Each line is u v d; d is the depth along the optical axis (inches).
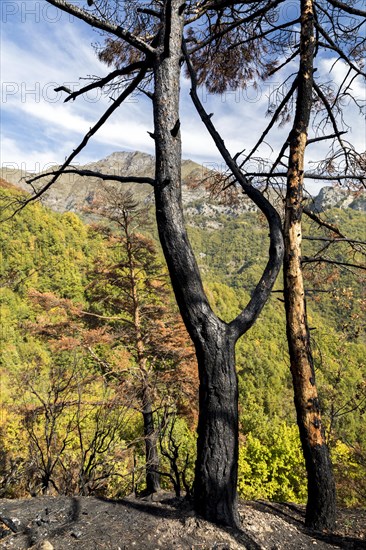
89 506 107.7
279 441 673.6
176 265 112.7
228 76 223.8
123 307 428.1
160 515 101.7
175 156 121.7
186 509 104.9
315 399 130.3
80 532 90.5
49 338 390.3
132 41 125.0
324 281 214.2
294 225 139.1
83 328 426.6
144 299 445.7
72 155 155.9
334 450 369.1
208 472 102.0
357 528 119.3
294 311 135.3
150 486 261.0
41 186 180.9
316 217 192.2
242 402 1622.8
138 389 309.4
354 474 357.1
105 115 145.6
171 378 369.4
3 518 97.7
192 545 87.2
